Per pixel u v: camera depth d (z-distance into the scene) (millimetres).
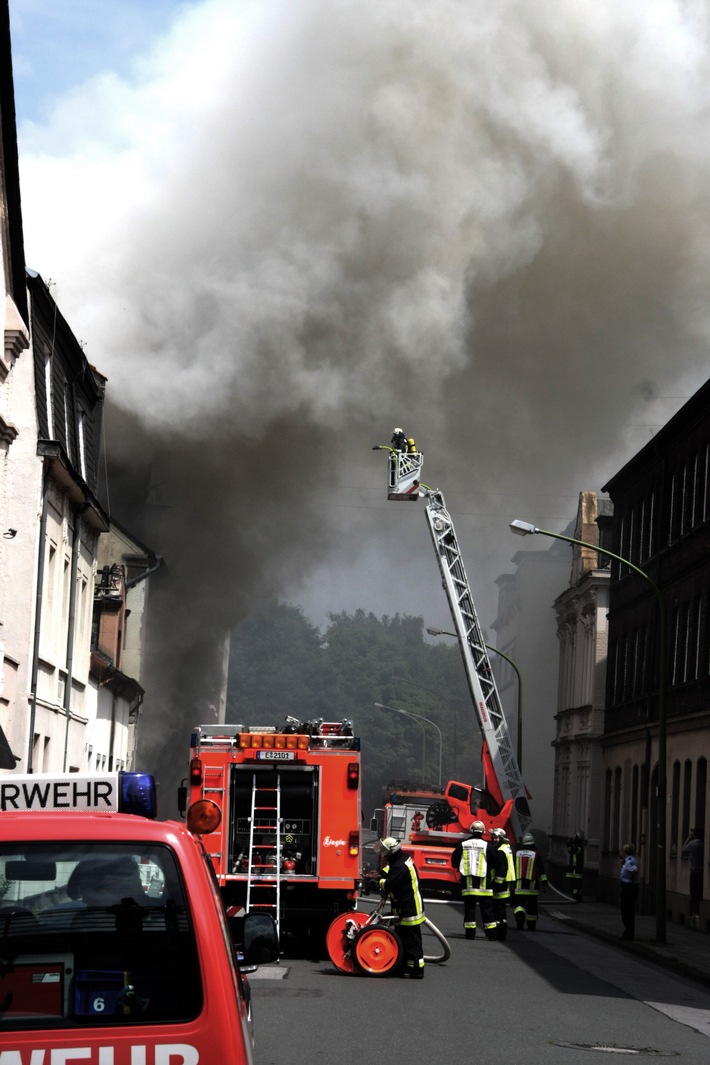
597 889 40125
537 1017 11945
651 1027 11844
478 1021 11406
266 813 16094
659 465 35125
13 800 4730
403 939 14586
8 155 18453
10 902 4152
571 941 22578
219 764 16141
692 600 30781
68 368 25141
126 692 34906
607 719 40625
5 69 17719
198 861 4297
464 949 19125
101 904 4180
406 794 37688
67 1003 4109
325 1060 9102
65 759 24469
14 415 21000
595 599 43594
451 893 32219
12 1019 4082
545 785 74875
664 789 22469
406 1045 9883
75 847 4207
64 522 24062
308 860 16062
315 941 16750
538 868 24812
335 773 16094
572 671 48031
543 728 75875
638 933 24453
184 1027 4105
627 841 36312
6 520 20750
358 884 15969
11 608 20719
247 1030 4516
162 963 4156
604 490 41906
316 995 12578
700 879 26828
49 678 23141
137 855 4230
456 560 32344
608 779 40281
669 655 32594
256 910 15828
